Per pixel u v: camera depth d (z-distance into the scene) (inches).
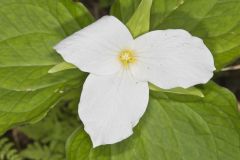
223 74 21.9
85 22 16.7
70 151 16.0
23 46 16.3
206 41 16.2
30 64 16.3
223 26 16.3
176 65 14.1
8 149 20.4
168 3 16.8
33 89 15.9
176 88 14.5
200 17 16.6
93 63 14.0
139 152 16.3
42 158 20.5
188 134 16.3
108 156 16.2
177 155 16.3
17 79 16.0
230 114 16.1
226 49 16.0
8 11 16.4
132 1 16.7
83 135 16.2
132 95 14.4
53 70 14.1
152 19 16.8
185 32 14.1
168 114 16.4
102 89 14.3
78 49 13.6
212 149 16.2
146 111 16.4
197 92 14.4
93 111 14.1
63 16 16.6
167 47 14.2
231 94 16.0
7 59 16.2
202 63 13.9
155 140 16.3
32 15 16.5
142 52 14.5
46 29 16.5
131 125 14.1
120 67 14.6
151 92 16.3
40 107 15.7
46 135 20.8
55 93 15.9
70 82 16.2
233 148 16.1
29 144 20.7
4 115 15.5
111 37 14.0
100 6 22.5
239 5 16.5
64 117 21.0
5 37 16.3
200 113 16.3
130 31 14.4
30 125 20.6
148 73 14.4
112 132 14.0
